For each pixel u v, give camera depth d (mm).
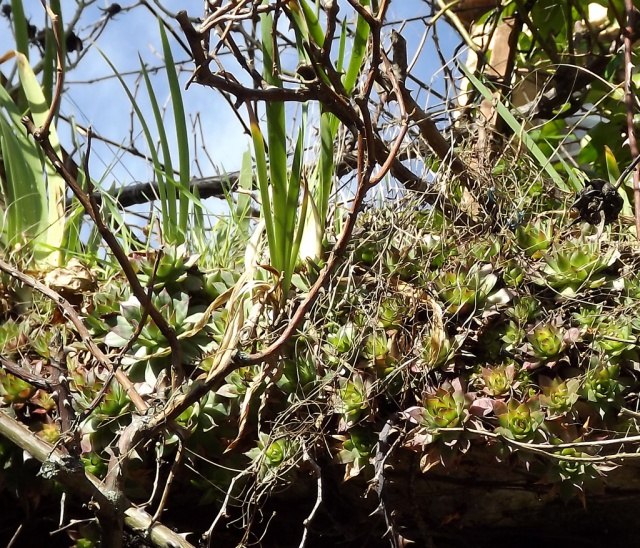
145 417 720
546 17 1488
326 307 844
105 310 843
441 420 726
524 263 858
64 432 675
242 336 794
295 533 839
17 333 859
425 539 798
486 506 817
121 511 692
